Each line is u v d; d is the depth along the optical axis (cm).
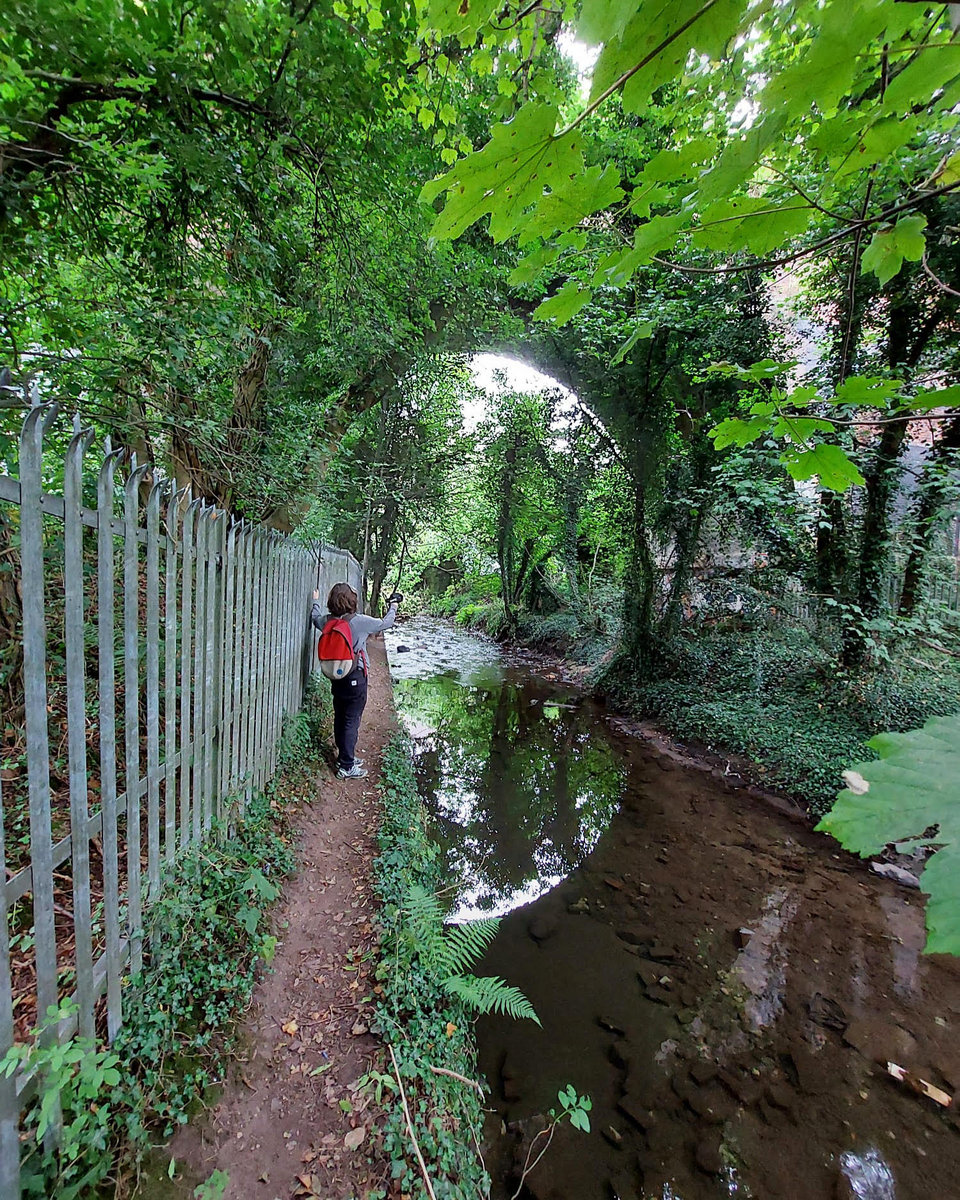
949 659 620
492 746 768
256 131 239
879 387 109
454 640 1812
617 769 689
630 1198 221
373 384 727
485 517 1681
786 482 693
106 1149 154
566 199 96
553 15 130
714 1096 265
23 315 252
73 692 157
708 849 498
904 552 652
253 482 386
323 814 400
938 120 97
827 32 71
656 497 919
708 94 138
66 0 166
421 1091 215
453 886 387
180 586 248
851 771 69
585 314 780
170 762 226
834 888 439
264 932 263
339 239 345
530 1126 247
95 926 191
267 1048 215
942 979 344
